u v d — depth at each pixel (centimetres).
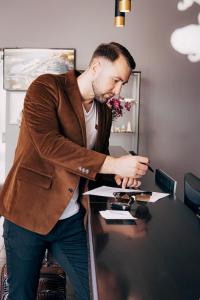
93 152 164
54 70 638
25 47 639
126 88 649
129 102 559
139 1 636
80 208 191
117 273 114
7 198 181
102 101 185
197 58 643
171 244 142
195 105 650
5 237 186
